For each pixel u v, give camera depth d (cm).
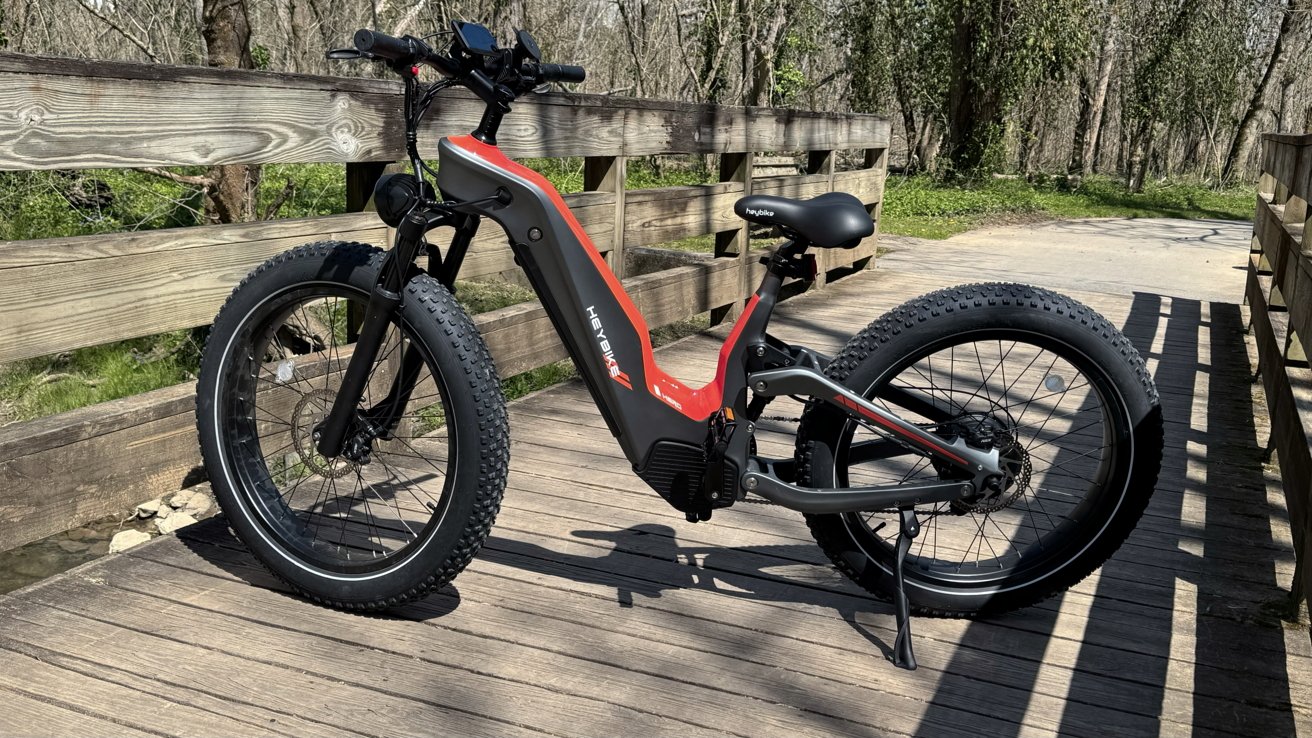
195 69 254
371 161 313
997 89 2008
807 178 639
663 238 489
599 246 438
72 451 232
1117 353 212
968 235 1221
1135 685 205
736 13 1680
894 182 2025
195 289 269
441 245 355
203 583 232
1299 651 219
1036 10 1917
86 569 236
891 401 223
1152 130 2278
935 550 253
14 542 222
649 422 213
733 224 552
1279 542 279
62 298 237
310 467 234
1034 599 225
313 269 214
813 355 219
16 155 218
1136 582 252
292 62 1400
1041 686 203
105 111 234
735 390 214
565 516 280
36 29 1052
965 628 226
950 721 191
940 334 213
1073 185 2242
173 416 257
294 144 284
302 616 219
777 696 196
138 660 199
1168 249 1124
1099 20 2141
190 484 265
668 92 1997
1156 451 216
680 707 191
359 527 262
